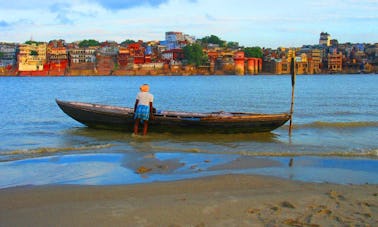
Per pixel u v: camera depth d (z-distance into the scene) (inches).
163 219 317.4
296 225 306.0
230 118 767.7
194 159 547.5
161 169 489.7
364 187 414.9
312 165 521.3
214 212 332.8
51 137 756.6
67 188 400.5
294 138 757.9
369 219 318.0
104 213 330.3
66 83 4655.5
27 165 509.7
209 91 2802.7
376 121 1004.6
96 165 509.0
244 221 313.3
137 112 753.0
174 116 773.9
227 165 512.4
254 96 2214.6
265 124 785.6
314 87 3307.1
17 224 311.1
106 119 807.1
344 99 1934.1
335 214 328.5
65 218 321.1
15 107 1421.0
